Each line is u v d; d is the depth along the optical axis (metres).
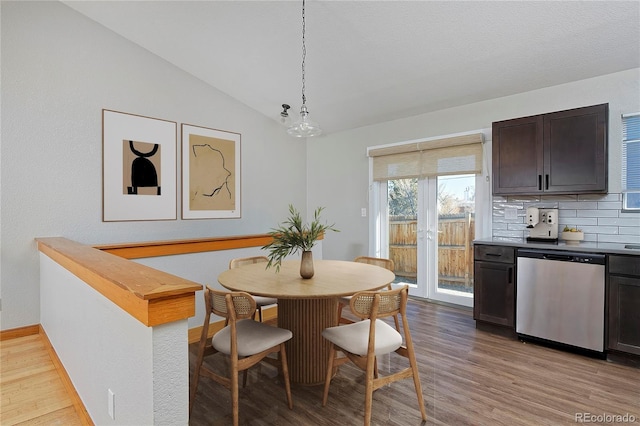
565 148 2.89
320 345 2.25
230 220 4.33
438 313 3.68
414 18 2.64
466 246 3.84
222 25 3.07
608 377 2.26
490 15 2.50
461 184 3.87
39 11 2.86
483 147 3.64
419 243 4.23
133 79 3.44
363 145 4.72
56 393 1.98
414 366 1.85
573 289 2.63
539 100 3.31
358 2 2.58
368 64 3.32
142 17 3.08
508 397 2.03
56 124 2.95
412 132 4.22
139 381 1.09
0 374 2.19
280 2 2.70
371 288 1.92
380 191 4.62
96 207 3.18
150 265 2.76
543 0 2.31
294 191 5.20
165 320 1.03
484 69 3.12
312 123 2.74
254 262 2.96
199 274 3.03
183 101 3.84
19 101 2.76
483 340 2.93
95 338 1.50
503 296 3.02
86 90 3.12
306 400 2.03
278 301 2.35
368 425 1.69
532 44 2.73
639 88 2.80
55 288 2.27
